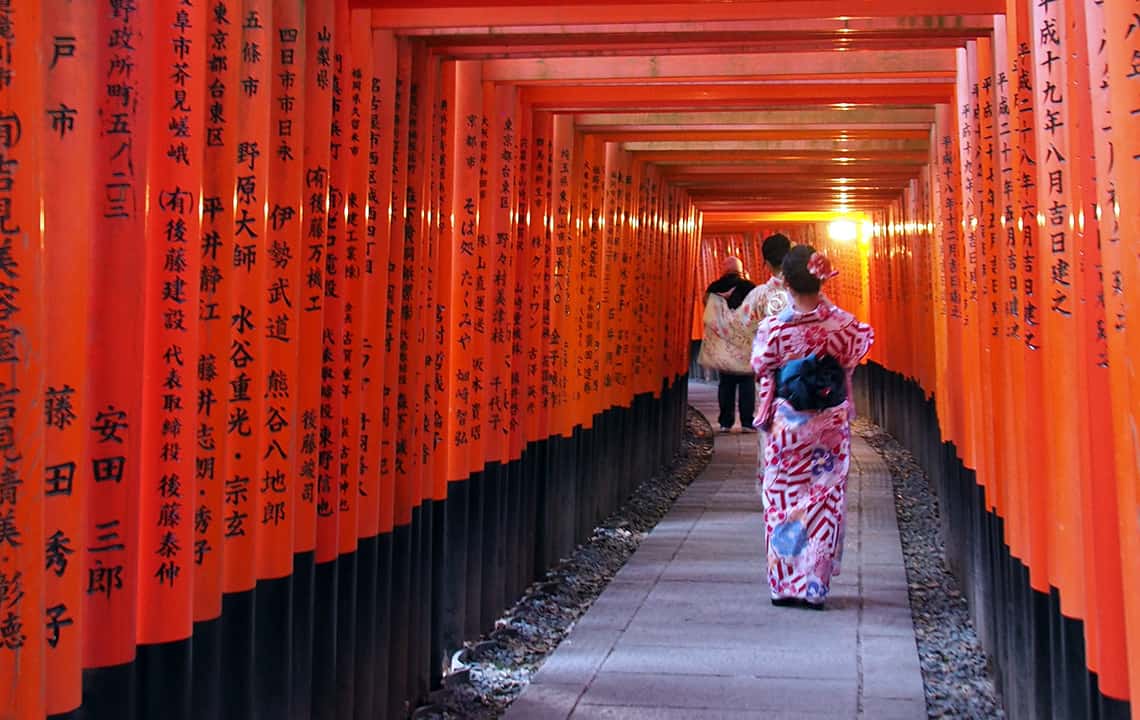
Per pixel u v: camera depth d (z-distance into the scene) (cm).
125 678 229
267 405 295
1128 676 243
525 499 590
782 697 422
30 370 189
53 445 206
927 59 496
